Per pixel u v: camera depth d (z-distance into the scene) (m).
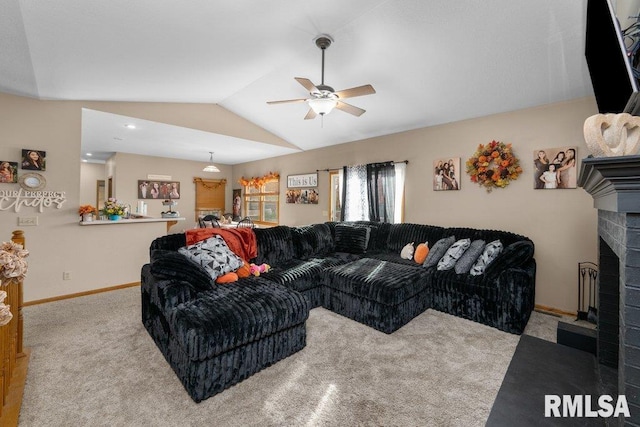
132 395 1.78
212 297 2.18
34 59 2.55
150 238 4.23
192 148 6.05
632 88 1.29
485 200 3.71
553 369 2.00
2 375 1.51
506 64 2.80
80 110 3.62
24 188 3.29
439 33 2.59
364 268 3.24
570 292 3.13
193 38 2.54
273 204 7.17
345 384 1.91
